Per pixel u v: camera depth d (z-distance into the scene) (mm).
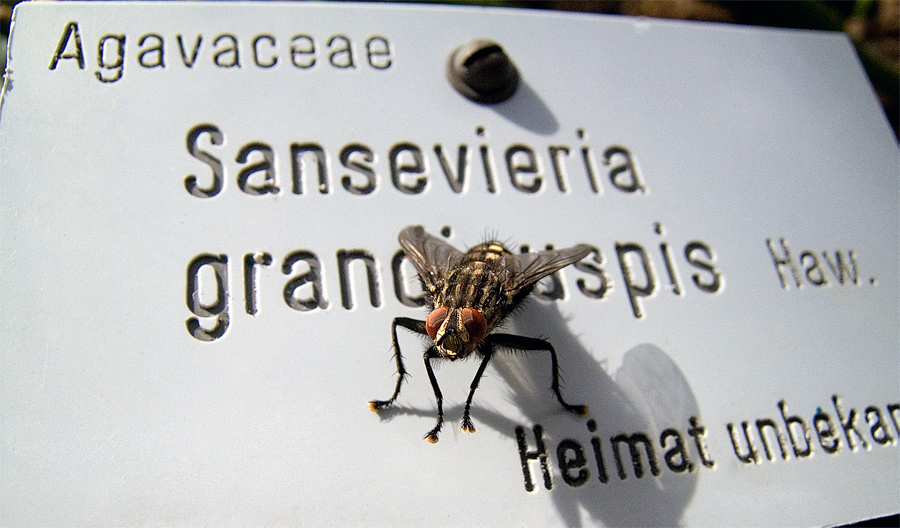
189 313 65
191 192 68
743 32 86
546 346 66
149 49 73
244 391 63
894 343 73
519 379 67
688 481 65
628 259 72
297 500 61
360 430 63
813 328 72
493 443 64
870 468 68
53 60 71
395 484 62
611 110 79
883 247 77
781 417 68
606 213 74
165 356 63
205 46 74
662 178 76
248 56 74
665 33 84
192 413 62
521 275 68
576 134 77
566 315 70
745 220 76
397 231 70
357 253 69
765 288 73
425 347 67
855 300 74
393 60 77
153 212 67
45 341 62
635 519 64
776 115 82
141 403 62
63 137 69
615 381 68
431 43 78
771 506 65
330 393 64
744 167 79
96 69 71
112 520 59
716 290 72
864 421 69
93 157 68
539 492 63
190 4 75
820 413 69
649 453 66
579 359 68
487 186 73
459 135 75
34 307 63
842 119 83
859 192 79
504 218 72
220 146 70
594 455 65
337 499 61
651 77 81
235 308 65
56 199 66
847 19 107
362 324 66
